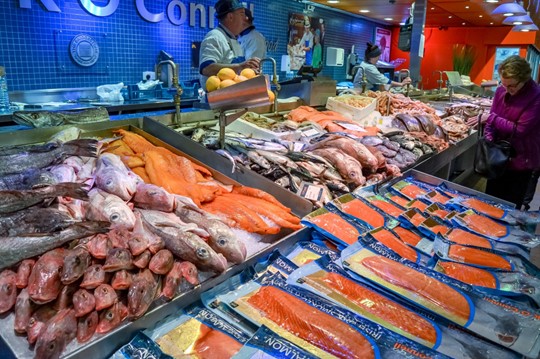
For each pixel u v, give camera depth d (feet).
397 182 8.30
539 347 3.74
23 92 16.01
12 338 3.37
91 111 7.57
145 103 15.52
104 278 3.56
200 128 7.93
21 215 4.12
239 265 4.51
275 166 6.83
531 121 10.23
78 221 4.21
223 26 12.59
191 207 4.89
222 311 4.07
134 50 20.18
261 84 6.62
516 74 9.81
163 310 3.79
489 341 3.87
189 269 4.00
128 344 3.49
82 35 17.79
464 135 13.39
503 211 7.12
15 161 5.21
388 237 5.62
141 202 4.88
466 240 5.90
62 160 5.53
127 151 6.53
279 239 5.41
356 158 7.86
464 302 4.29
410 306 4.30
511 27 37.24
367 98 12.60
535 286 4.67
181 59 22.63
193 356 3.51
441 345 3.76
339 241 5.45
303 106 10.97
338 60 22.03
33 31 16.29
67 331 3.26
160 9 20.93
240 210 5.36
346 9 29.50
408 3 24.16
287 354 3.46
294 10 28.89
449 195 7.94
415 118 12.03
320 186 6.60
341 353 3.58
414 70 20.45
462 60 35.32
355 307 4.20
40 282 3.40
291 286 4.48
